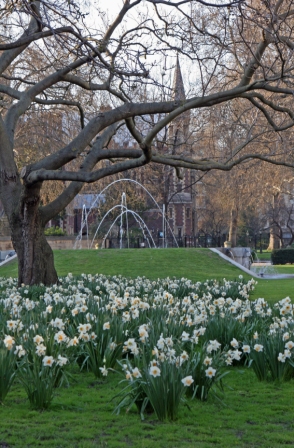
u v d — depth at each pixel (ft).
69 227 180.65
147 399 18.75
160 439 17.06
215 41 53.98
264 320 29.99
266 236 222.69
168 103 43.14
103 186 130.00
